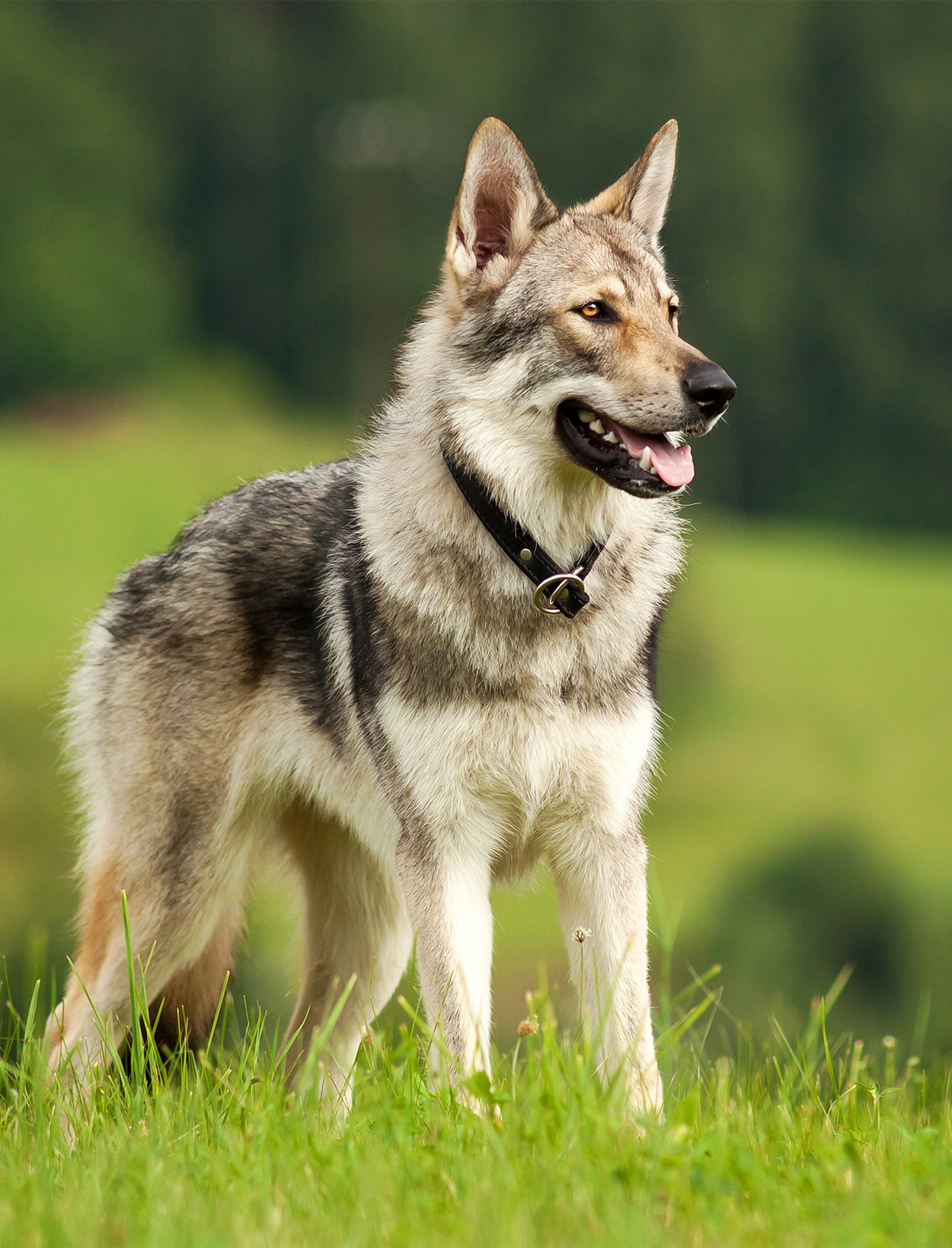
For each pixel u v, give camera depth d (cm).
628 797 816
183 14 10875
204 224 10575
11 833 2856
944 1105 812
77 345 9750
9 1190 638
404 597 823
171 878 962
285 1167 652
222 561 980
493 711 802
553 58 10038
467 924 811
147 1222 589
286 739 956
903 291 10006
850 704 4812
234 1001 1023
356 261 10031
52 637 4347
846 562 6981
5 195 9962
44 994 1653
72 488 6200
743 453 9638
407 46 10269
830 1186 629
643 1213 582
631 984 799
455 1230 580
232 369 10044
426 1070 779
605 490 820
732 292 9425
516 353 812
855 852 3175
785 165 9744
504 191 859
